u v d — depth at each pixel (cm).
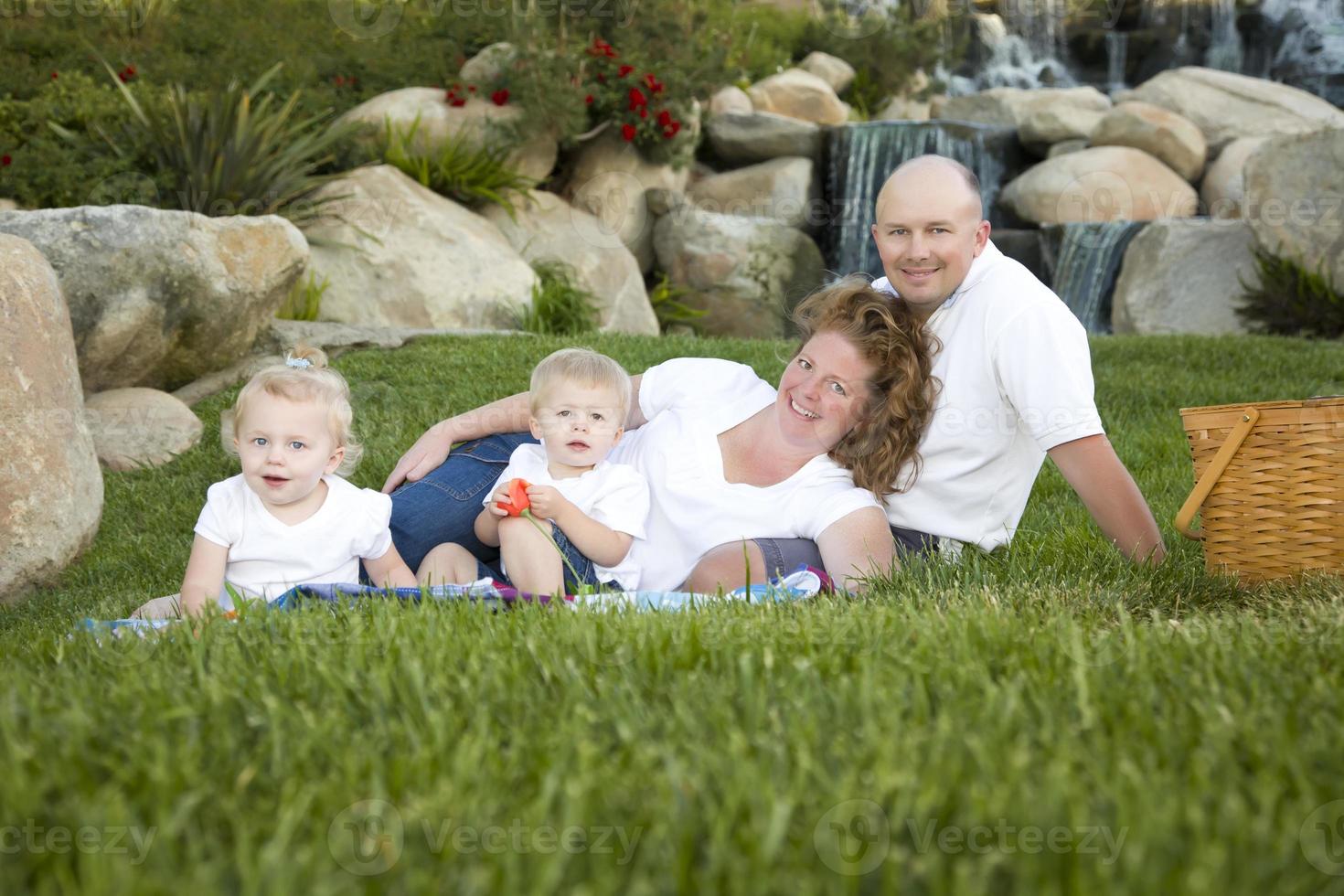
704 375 352
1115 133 1385
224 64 1173
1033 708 185
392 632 231
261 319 682
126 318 591
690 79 1338
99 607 360
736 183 1391
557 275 1076
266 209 898
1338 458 296
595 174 1253
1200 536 325
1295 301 1030
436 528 346
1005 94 1521
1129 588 299
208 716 185
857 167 1404
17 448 402
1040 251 1319
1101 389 702
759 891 127
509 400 369
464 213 1036
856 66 1742
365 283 915
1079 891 123
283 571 324
